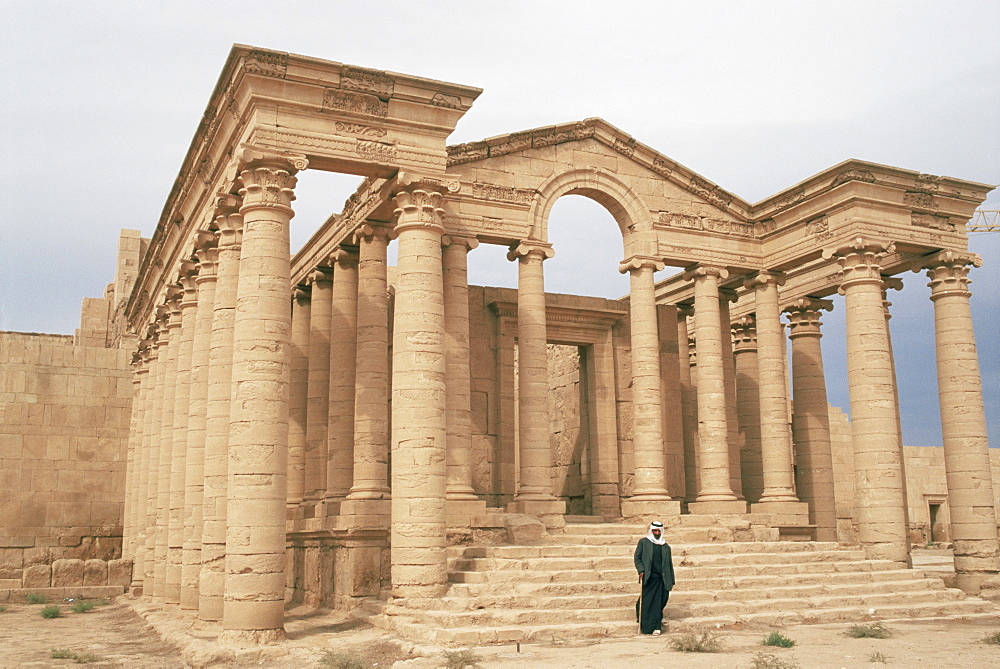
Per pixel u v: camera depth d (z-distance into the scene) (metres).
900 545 24.25
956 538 26.42
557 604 17.61
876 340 25.34
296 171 19.50
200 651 16.56
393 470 19.36
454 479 22.77
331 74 19.69
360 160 19.95
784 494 27.03
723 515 25.41
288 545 25.56
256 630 17.00
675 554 21.77
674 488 30.62
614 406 30.58
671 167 27.64
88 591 34.62
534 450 24.09
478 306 28.50
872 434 24.88
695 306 27.77
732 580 19.97
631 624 16.89
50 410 36.03
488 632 15.85
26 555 34.59
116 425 37.00
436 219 20.52
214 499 19.80
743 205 28.59
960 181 27.33
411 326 19.70
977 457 26.52
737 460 29.20
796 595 19.91
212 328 21.64
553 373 34.62
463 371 23.59
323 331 27.62
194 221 24.48
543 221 25.61
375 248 23.81
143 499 31.78
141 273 31.95
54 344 36.59
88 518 35.91
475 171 25.00
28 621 25.84
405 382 19.45
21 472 35.12
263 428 17.88
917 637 16.67
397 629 17.28
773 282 28.72
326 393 27.34
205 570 19.53
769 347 28.23
